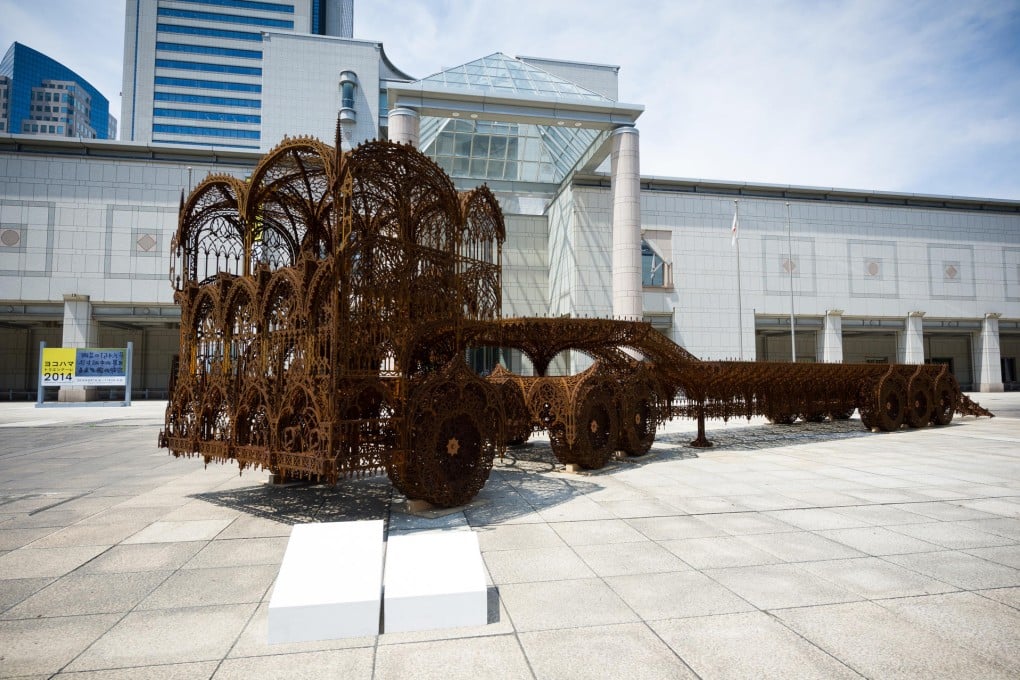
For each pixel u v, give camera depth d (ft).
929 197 150.10
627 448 37.73
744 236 139.33
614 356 42.68
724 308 136.26
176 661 11.13
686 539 19.27
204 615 13.28
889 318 146.92
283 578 12.63
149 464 36.45
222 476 31.50
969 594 14.44
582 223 124.26
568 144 124.47
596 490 27.55
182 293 27.27
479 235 31.37
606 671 10.68
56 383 100.07
